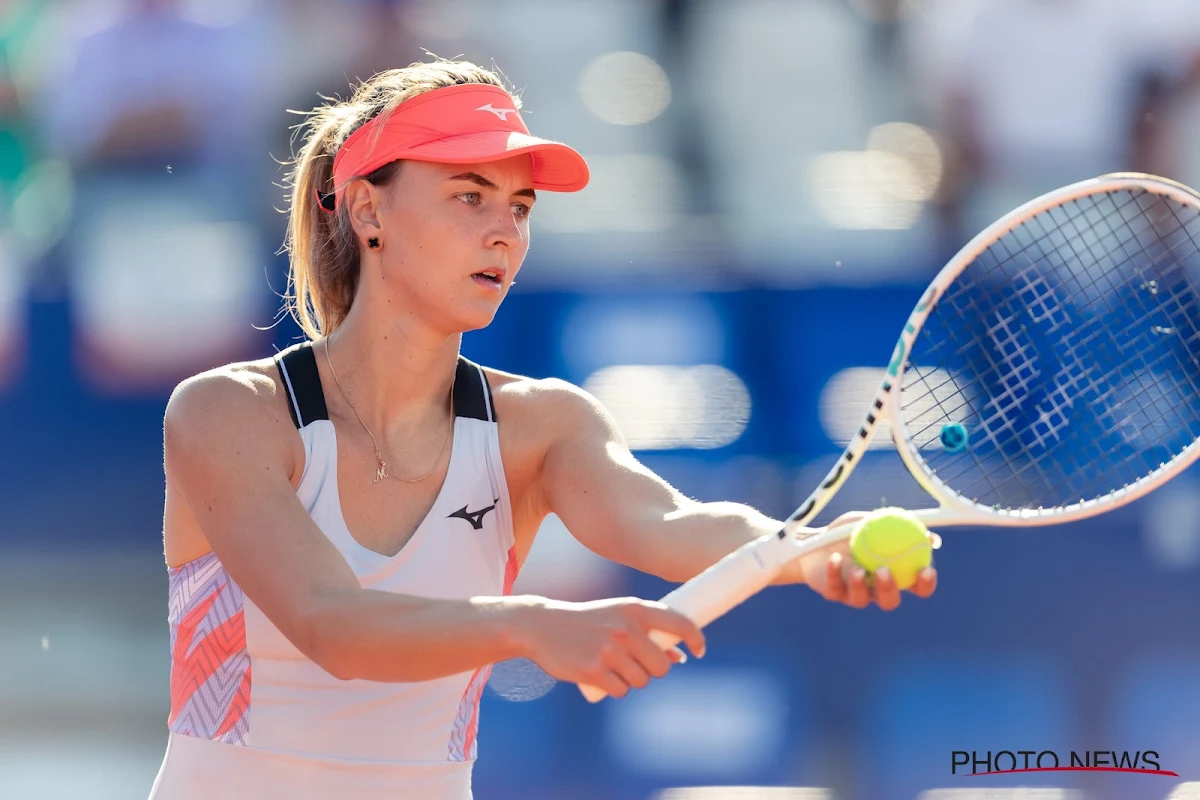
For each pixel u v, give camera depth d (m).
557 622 6.95
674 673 20.58
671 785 20.31
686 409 21.72
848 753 20.39
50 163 24.92
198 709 8.80
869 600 7.75
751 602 20.61
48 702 22.17
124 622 22.44
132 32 24.52
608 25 28.12
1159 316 18.61
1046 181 23.94
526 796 20.45
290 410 8.52
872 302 21.72
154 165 24.52
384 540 8.64
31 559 22.59
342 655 7.32
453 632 7.07
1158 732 20.14
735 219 24.42
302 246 9.38
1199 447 8.62
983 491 19.59
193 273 23.39
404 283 8.52
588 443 9.09
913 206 23.80
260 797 8.65
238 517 7.96
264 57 24.69
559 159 9.02
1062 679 20.39
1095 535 20.31
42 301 23.12
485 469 8.89
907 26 26.66
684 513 8.67
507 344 22.14
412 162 8.48
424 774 8.88
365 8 24.73
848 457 8.26
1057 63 23.81
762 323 21.97
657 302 21.98
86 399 22.95
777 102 26.80
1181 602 20.17
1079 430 18.89
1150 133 23.75
